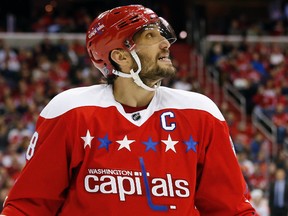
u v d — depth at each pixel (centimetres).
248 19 2367
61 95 260
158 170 247
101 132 249
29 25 2064
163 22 260
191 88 1667
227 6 2361
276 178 1060
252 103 1762
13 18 2053
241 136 1516
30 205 255
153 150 249
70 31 1998
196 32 2050
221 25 2214
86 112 252
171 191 247
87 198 246
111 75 262
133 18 255
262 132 1645
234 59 1948
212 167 258
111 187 245
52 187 254
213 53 1952
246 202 262
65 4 2370
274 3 2345
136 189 245
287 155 1370
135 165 246
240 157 1235
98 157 247
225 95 1797
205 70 1927
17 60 1741
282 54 2036
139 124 252
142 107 258
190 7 2267
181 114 255
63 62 1747
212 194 260
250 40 2077
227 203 260
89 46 268
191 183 250
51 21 2075
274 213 1059
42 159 253
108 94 260
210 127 256
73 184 253
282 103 1753
